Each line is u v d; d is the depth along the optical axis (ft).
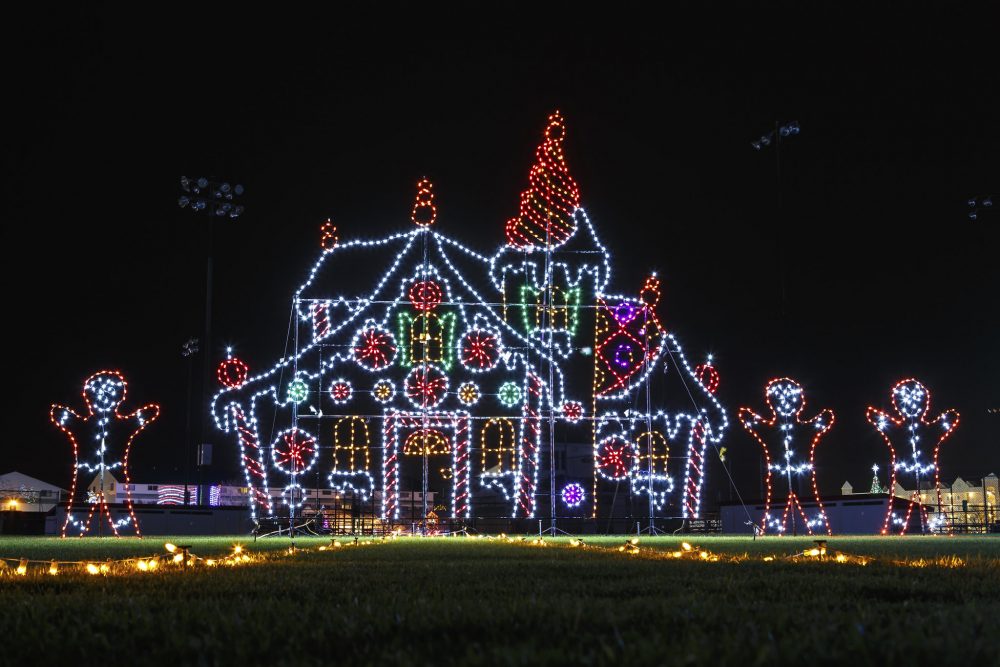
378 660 13.75
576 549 56.80
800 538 86.89
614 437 103.19
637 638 14.38
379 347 97.30
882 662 12.67
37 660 14.76
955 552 48.19
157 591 24.45
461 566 35.70
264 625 16.63
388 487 103.09
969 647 13.23
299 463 97.96
